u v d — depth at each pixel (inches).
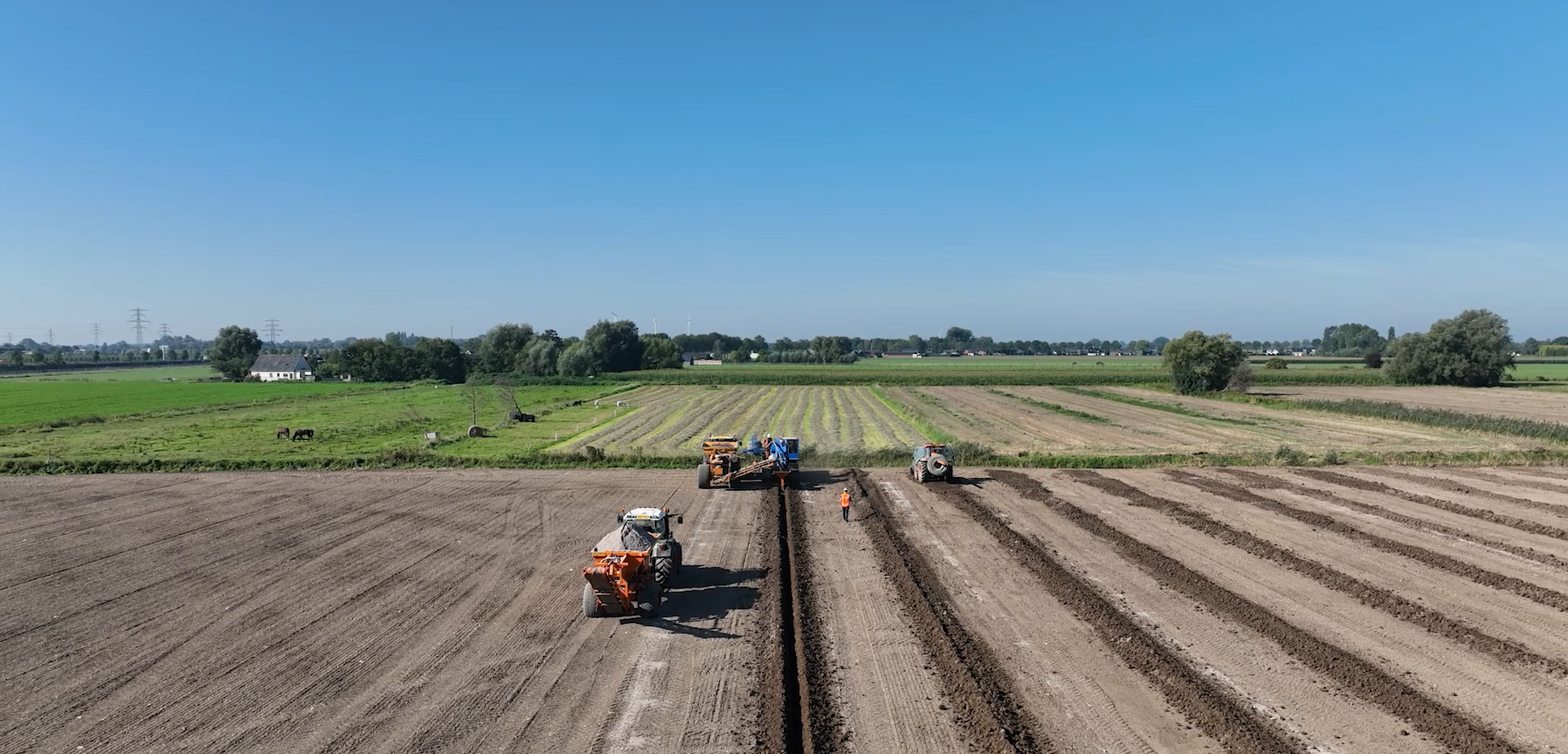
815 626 724.0
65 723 545.3
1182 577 857.5
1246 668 626.2
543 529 1104.2
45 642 690.8
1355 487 1365.7
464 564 930.1
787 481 1445.6
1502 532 1056.2
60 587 844.6
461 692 592.1
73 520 1163.9
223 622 741.9
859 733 527.8
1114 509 1206.9
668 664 642.2
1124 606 772.6
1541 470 1534.2
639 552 743.1
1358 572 877.8
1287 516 1152.2
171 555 968.9
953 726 537.3
